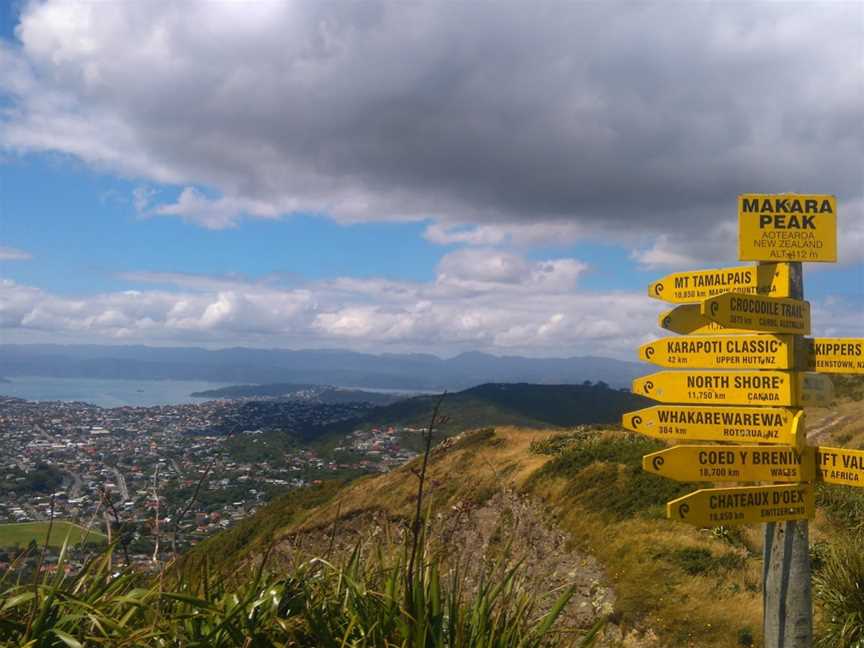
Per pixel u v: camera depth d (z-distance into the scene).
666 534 13.16
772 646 3.81
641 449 18.19
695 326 4.21
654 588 11.51
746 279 4.02
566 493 16.81
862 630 7.49
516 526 3.64
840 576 8.02
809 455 3.84
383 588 3.26
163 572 3.10
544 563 3.65
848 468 3.71
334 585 3.25
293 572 3.24
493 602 3.26
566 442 21.67
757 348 3.86
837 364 3.78
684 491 14.76
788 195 3.91
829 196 3.91
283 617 3.00
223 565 3.50
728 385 3.93
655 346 4.20
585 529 14.58
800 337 3.85
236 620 2.87
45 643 2.64
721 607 10.74
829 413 25.64
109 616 2.84
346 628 3.00
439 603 3.11
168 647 2.79
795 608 3.78
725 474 3.77
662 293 4.39
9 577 2.93
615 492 15.63
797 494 3.81
